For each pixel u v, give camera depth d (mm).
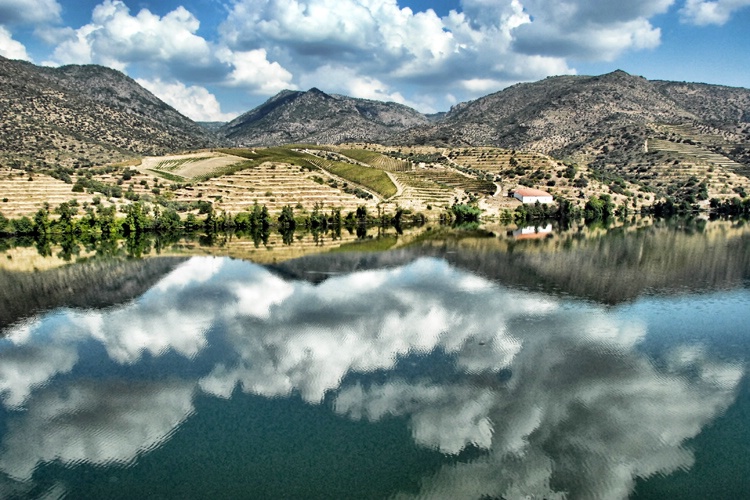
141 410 44906
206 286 88375
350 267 103312
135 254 124125
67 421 43281
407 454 37875
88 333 65062
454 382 49281
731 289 82062
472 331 63125
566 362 53531
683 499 32688
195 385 49562
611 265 102938
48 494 34031
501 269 99562
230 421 42750
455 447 38656
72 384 50344
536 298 77500
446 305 74250
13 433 41594
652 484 34125
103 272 101875
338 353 56812
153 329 65938
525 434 40250
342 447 38781
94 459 37906
